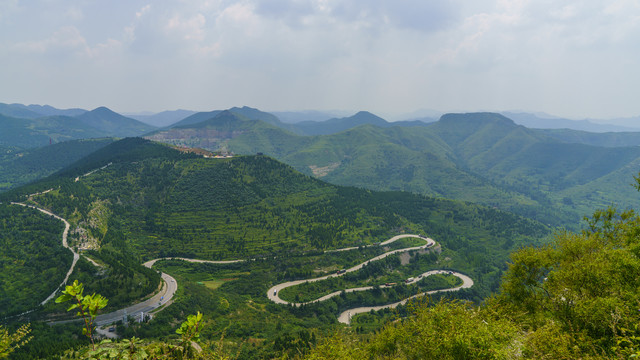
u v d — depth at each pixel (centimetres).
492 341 1875
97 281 15400
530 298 3388
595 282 2652
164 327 13088
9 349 1058
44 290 14738
